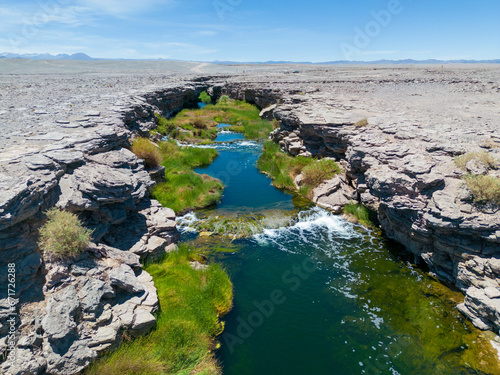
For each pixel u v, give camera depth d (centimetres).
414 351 860
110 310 802
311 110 2520
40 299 744
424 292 1084
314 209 1762
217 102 5669
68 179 1037
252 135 3472
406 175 1214
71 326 701
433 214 1082
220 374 800
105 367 696
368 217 1606
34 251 812
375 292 1096
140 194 1227
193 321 908
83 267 851
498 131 1558
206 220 1616
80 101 2439
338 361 842
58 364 652
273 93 4134
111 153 1352
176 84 4647
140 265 1020
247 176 2306
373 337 913
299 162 2259
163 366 756
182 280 1091
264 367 828
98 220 1066
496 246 973
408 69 8000
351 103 2677
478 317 920
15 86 3331
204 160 2542
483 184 1022
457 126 1705
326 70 8919
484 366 798
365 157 1504
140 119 2586
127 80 4919
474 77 4509
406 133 1590
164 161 2248
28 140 1291
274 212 1720
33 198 820
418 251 1234
